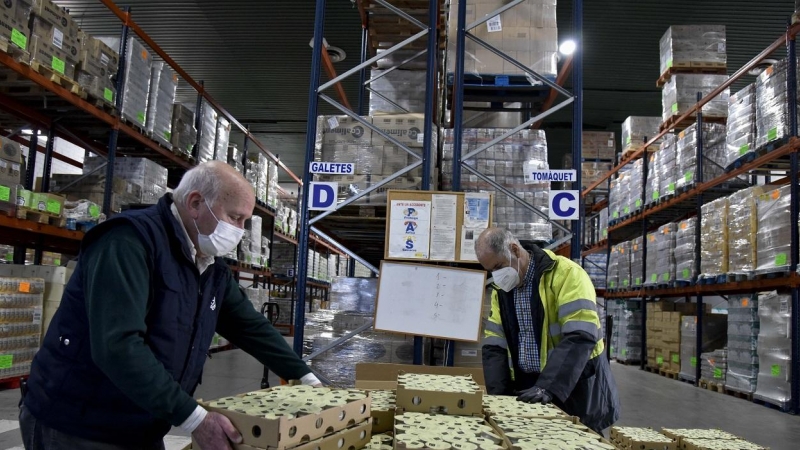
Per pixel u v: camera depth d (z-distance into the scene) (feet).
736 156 24.08
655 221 37.52
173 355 5.66
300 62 44.37
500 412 6.87
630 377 29.96
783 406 19.98
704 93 29.78
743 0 34.14
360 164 15.17
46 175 21.88
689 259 28.07
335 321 15.78
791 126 20.18
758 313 22.21
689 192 28.30
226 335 7.15
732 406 21.21
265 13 37.14
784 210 20.40
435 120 19.38
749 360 22.63
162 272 5.55
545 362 9.32
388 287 12.12
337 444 5.24
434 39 15.05
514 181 15.44
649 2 34.83
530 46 16.57
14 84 18.26
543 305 9.31
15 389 17.49
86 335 5.43
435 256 12.75
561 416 6.79
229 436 4.81
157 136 24.45
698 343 26.81
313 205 14.62
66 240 22.74
